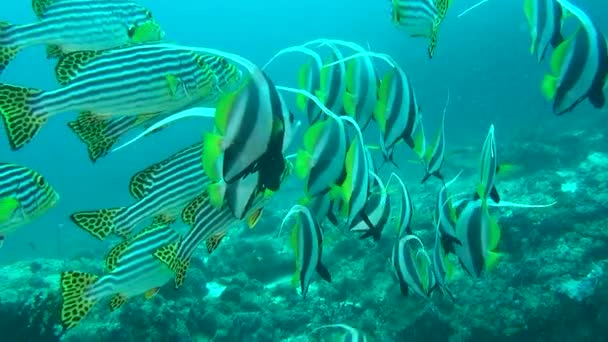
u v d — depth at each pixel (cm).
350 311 251
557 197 329
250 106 64
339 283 272
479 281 245
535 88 984
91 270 341
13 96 100
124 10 110
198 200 100
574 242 266
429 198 426
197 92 106
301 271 101
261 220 387
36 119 101
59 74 102
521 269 247
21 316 198
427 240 294
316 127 88
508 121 863
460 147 669
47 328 199
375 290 260
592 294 222
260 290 281
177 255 103
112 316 217
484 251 111
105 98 102
